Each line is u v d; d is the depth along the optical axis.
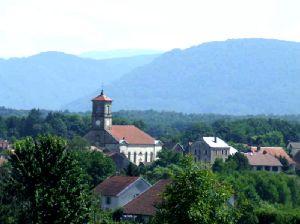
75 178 99.81
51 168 99.00
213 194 84.81
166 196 85.31
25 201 98.69
